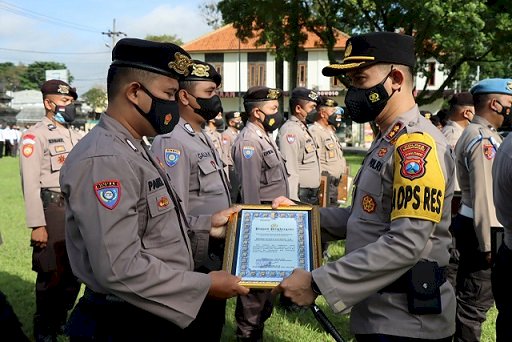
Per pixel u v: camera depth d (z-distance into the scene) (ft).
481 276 11.71
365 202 7.07
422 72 68.64
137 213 6.27
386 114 7.30
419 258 6.61
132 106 6.64
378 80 7.11
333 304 6.49
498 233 8.77
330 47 68.64
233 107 124.06
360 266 6.41
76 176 6.01
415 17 57.47
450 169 6.78
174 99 6.95
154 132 6.88
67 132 13.73
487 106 11.55
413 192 6.33
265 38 67.41
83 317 6.58
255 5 63.67
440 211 6.39
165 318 6.29
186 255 6.96
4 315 6.28
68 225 6.38
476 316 11.91
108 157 6.10
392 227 6.48
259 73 121.80
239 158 14.52
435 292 6.64
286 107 108.78
